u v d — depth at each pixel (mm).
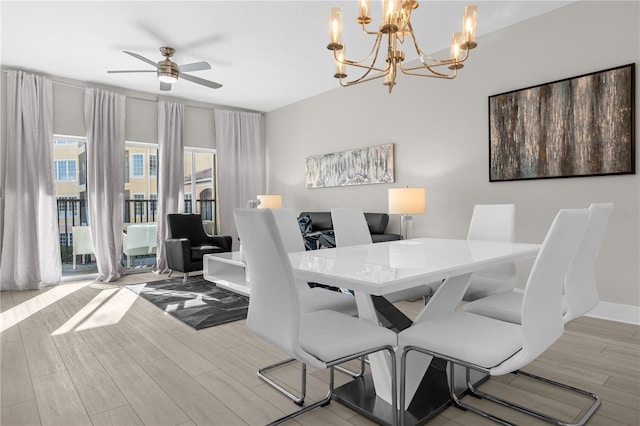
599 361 2271
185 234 5281
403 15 2205
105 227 4941
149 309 3545
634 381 2016
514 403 1807
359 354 1416
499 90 3734
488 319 1632
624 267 3020
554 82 3326
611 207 1872
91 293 4195
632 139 2930
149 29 3582
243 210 1411
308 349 1389
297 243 2760
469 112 3986
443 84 4215
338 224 2938
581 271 1781
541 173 3426
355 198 5281
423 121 4422
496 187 3783
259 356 2428
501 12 3391
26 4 3129
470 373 2105
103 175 4969
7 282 4355
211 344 2641
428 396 1856
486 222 2949
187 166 6016
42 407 1813
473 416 1722
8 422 1688
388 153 4766
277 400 1871
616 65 3023
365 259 1768
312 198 5973
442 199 4250
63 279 4902
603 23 3082
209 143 6160
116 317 3291
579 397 1858
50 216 4605
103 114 4996
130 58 4227
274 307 1401
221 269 4727
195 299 3885
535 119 3453
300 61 4402
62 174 5027
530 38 3506
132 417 1724
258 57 4273
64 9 3211
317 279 1419
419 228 4484
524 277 3607
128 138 5328
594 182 3156
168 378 2113
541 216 3471
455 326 1544
